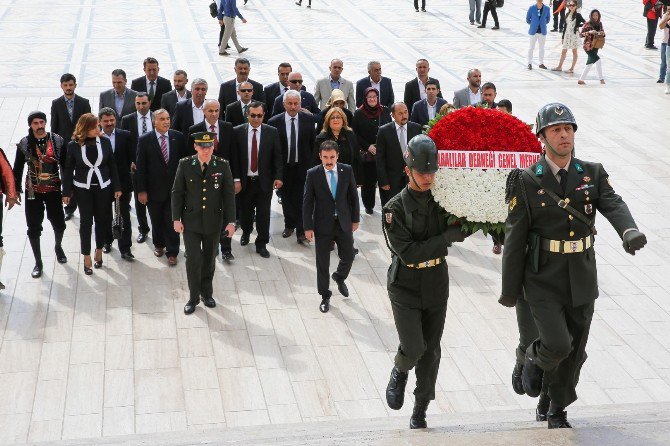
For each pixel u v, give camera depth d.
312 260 13.82
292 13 34.44
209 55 27.42
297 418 9.50
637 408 8.77
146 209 15.27
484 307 12.23
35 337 11.16
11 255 13.63
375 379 10.35
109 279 12.92
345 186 11.90
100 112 13.24
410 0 37.88
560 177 6.01
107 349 10.91
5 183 12.36
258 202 13.74
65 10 33.78
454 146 6.32
